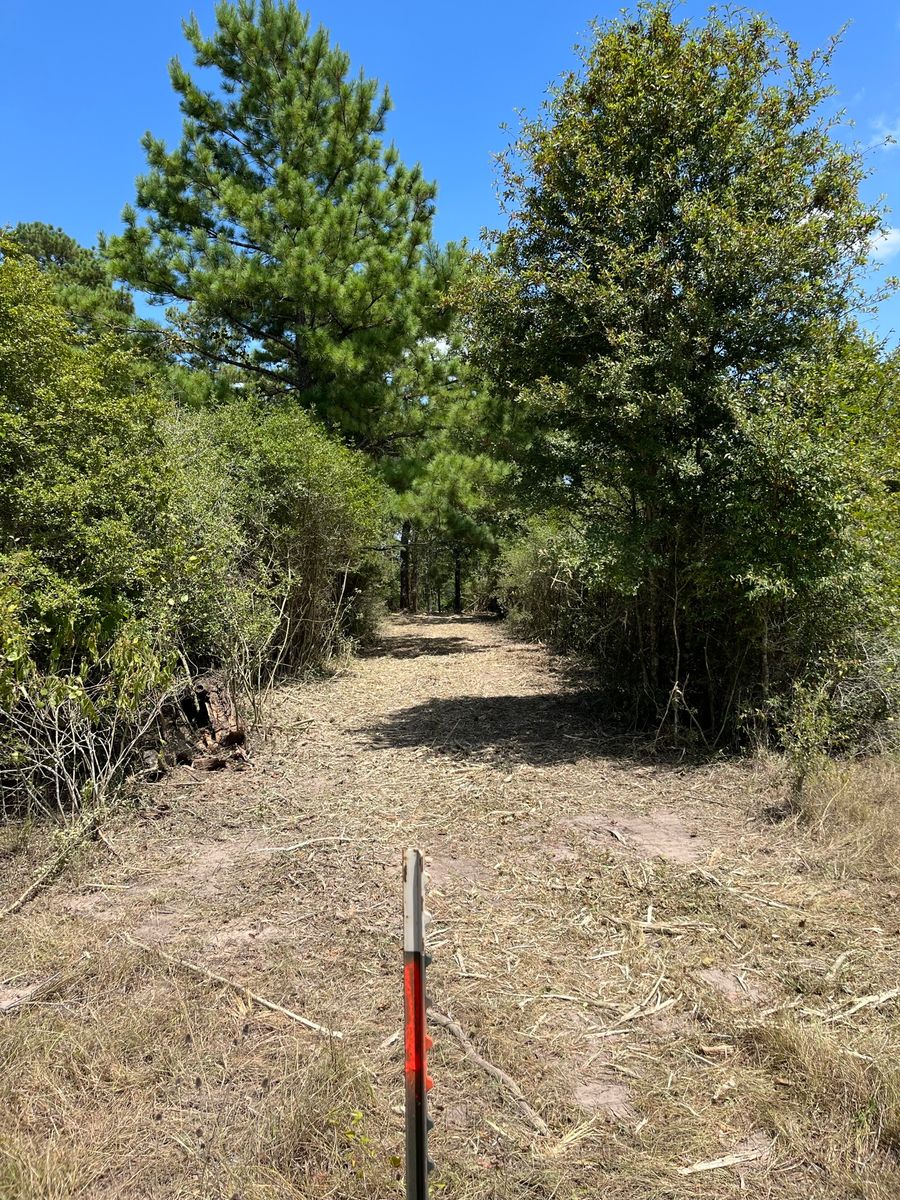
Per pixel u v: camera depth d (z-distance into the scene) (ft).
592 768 19.53
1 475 16.88
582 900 12.34
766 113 20.81
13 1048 8.49
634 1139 7.42
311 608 34.37
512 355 22.80
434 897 12.48
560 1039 8.89
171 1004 9.45
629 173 21.48
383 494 42.27
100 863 13.89
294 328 43.11
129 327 41.91
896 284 20.26
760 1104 7.78
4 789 15.34
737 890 12.50
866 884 12.62
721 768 18.94
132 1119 7.63
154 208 44.32
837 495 17.85
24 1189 6.68
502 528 49.26
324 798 17.49
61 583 15.96
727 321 19.76
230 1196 6.77
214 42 44.73
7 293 17.37
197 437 27.53
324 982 10.02
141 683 15.52
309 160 44.52
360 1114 7.52
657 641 22.89
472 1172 7.02
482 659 40.88
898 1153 7.18
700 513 21.09
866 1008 9.36
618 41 21.13
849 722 18.42
